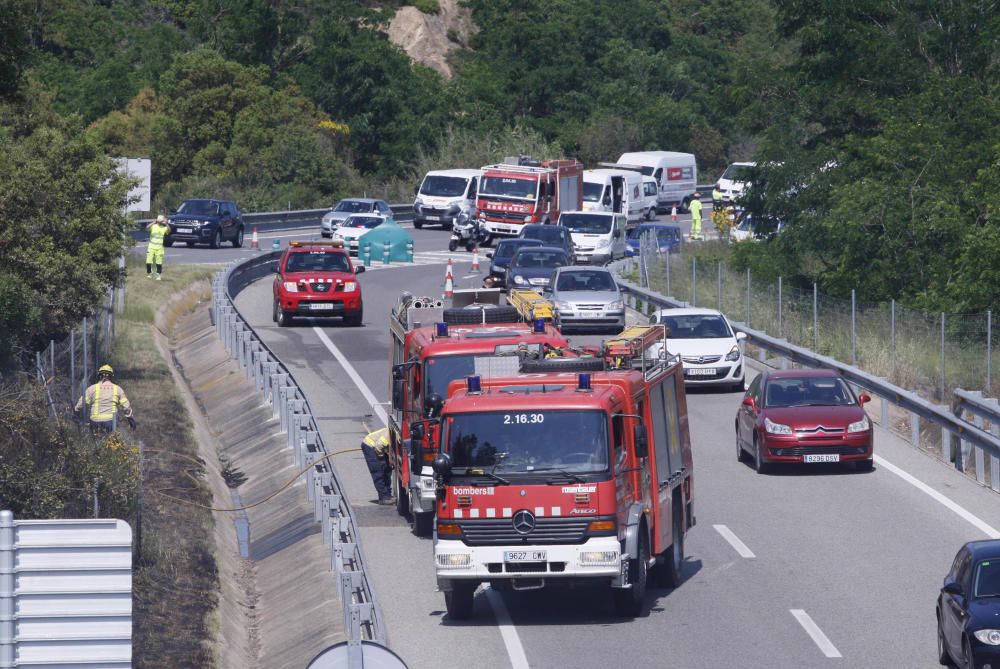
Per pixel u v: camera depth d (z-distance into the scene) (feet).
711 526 139.44
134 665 95.66
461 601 107.04
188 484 151.64
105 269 190.60
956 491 153.79
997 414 158.81
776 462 161.38
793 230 310.86
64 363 176.35
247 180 524.93
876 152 297.74
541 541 102.06
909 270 283.38
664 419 118.11
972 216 282.97
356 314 277.23
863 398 169.89
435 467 102.63
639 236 405.80
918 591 114.32
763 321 261.85
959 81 305.53
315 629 107.24
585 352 124.98
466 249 423.23
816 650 98.02
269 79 616.39
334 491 133.08
